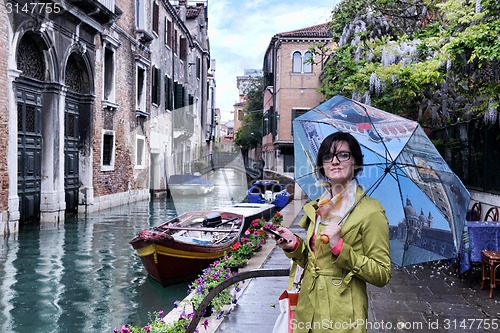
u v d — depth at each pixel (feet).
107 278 24.02
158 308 21.11
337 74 41.91
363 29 39.11
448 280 21.04
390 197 9.12
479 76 27.35
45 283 23.24
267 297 18.66
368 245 6.89
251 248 27.76
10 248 30.63
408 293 18.84
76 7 46.70
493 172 26.37
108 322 19.19
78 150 51.03
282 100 93.71
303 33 92.48
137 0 67.97
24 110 41.37
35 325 18.52
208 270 20.84
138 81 70.38
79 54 50.42
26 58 42.60
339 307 6.93
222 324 15.48
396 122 8.83
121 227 28.27
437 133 38.09
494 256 18.57
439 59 27.48
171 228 26.73
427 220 9.20
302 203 59.16
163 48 81.82
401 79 29.60
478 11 24.89
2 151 36.96
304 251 7.52
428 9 37.27
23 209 40.98
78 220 43.55
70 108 49.57
